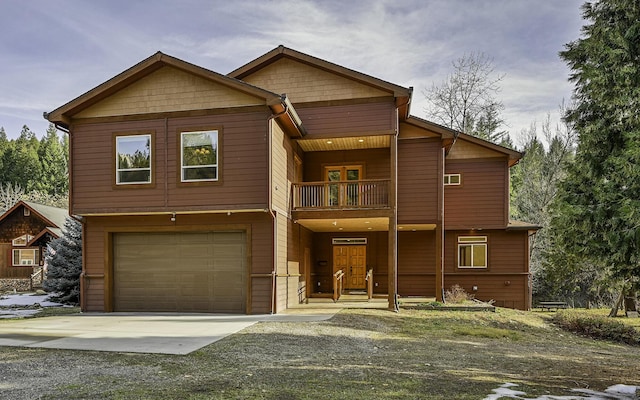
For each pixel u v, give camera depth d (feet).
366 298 53.62
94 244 44.01
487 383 19.71
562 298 82.23
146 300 43.16
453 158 59.41
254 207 39.50
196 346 25.75
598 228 34.71
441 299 49.44
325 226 54.03
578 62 46.19
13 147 191.72
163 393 16.62
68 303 55.36
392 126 44.75
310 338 29.09
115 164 42.37
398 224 51.21
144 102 42.37
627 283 37.17
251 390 17.22
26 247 90.74
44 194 174.81
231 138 40.52
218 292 41.98
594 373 24.00
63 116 42.57
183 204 40.86
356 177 54.60
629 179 30.63
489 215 57.88
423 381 19.60
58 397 16.08
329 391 17.34
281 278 42.47
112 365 21.24
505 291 57.62
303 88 46.91
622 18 39.11
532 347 32.01
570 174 44.16
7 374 19.51
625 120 37.01
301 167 53.67
